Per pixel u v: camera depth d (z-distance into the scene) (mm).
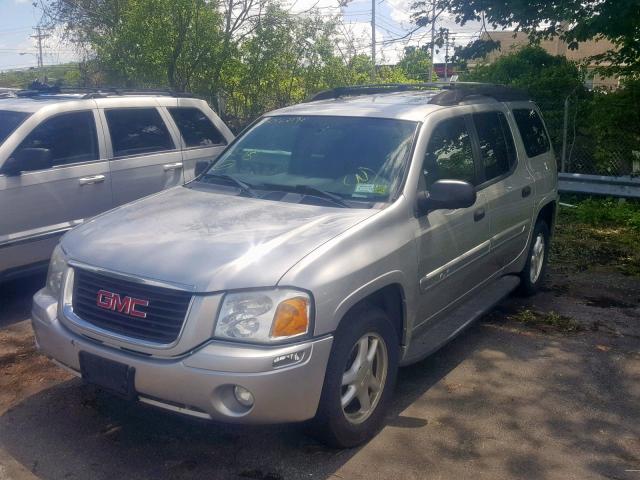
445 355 5637
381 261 4164
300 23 14328
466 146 5477
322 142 5090
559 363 5512
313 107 5594
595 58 11969
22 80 33188
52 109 6824
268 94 14641
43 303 4223
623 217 10430
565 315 6617
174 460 4031
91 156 7051
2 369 5254
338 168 4863
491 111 6109
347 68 15766
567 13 9617
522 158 6449
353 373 4043
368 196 4574
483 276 5777
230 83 13961
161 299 3693
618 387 5113
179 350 3584
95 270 3949
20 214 6348
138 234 4188
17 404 4699
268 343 3557
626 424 4574
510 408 4750
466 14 10648
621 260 8570
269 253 3809
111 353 3760
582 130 12539
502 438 4352
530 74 13742
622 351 5773
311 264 3768
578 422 4586
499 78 14820
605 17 9203
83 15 15461
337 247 3938
